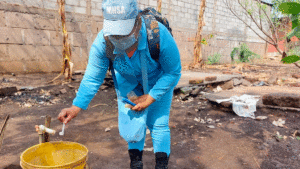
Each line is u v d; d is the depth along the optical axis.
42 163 1.53
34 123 3.73
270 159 2.64
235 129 3.57
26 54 7.59
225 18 15.48
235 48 16.28
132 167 1.86
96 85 1.65
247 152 2.83
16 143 2.97
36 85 6.05
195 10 13.38
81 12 8.87
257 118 3.86
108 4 1.25
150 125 1.87
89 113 4.36
